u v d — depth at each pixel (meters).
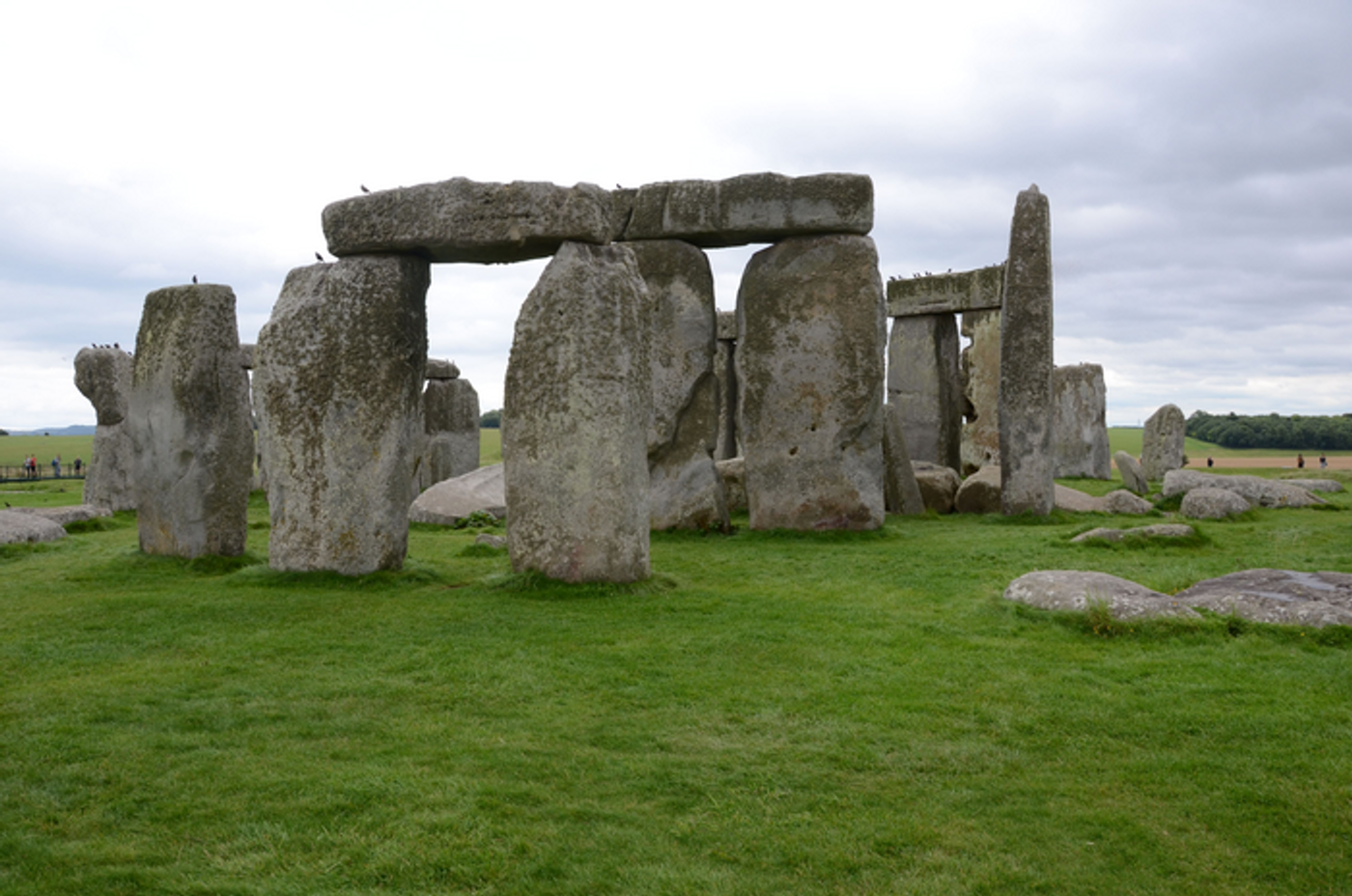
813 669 5.71
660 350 12.48
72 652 6.14
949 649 6.11
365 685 5.40
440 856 3.42
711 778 4.12
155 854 3.44
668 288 12.46
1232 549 9.74
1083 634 6.34
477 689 5.32
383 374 8.44
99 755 4.35
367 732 4.69
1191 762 4.21
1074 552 9.78
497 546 10.56
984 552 10.00
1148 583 7.82
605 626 6.75
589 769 4.22
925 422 19.06
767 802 3.89
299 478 8.58
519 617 7.00
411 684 5.43
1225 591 6.79
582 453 7.83
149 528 9.89
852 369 11.86
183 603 7.55
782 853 3.48
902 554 10.13
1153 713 4.82
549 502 7.91
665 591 7.97
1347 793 3.88
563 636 6.45
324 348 8.48
